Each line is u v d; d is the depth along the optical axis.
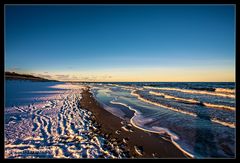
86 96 16.36
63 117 7.16
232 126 5.79
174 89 23.11
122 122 6.59
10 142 4.35
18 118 6.72
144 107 9.58
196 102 10.45
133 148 4.21
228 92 16.30
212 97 12.92
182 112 8.08
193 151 4.02
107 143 4.50
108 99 13.90
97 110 9.01
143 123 6.39
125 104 10.83
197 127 5.80
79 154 3.82
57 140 4.59
